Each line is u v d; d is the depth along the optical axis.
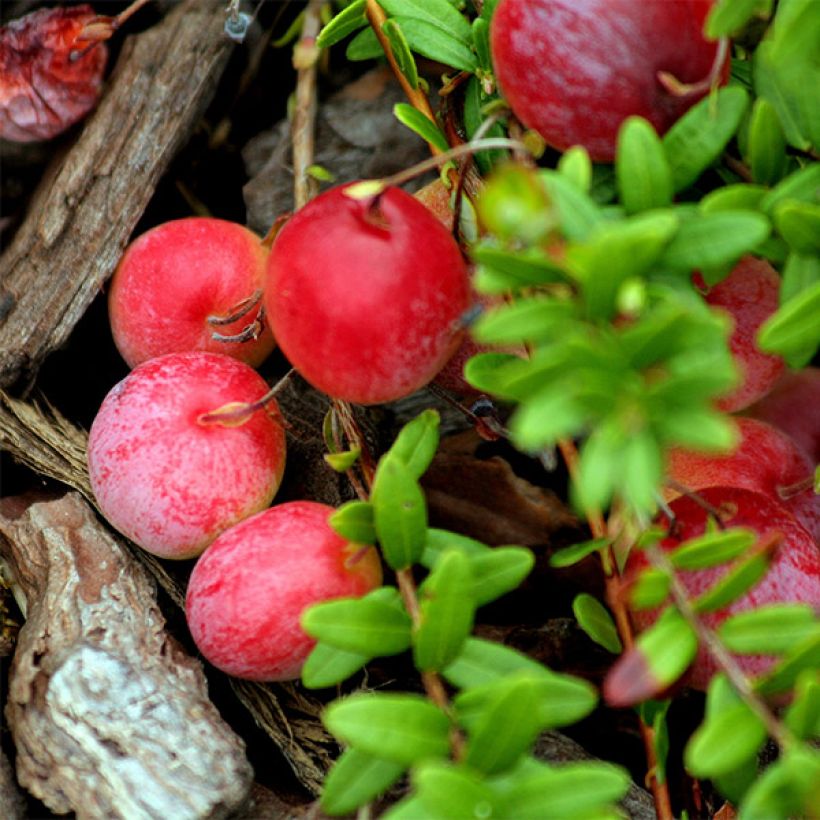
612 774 0.22
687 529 0.24
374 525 0.24
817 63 0.23
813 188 0.23
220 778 0.25
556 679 0.22
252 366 0.27
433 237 0.24
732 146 0.25
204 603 0.25
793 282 0.23
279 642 0.24
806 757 0.22
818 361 0.27
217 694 0.26
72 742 0.25
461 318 0.24
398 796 0.25
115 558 0.26
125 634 0.25
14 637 0.26
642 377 0.22
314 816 0.25
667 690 0.23
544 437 0.21
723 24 0.22
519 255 0.22
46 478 0.27
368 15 0.26
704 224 0.22
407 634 0.23
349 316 0.23
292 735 0.26
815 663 0.22
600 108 0.23
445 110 0.26
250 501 0.25
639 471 0.21
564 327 0.22
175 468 0.25
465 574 0.22
